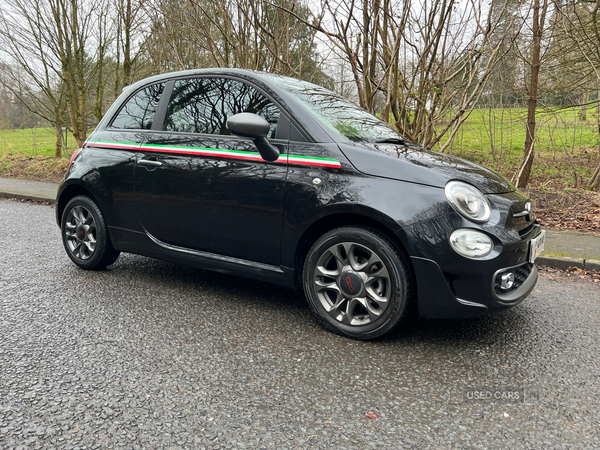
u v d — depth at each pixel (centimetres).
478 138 1672
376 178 247
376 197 243
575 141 1602
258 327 273
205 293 336
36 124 1648
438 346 254
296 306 313
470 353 246
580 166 1266
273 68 674
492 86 1063
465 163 284
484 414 187
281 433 170
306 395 198
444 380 215
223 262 302
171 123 329
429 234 232
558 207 738
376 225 254
